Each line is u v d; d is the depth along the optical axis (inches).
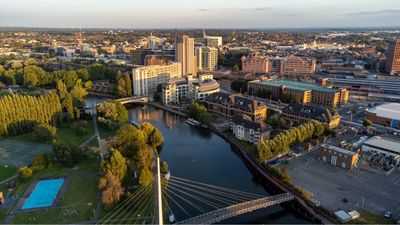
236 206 5890.8
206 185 7081.7
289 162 7859.3
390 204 6033.5
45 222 5482.3
